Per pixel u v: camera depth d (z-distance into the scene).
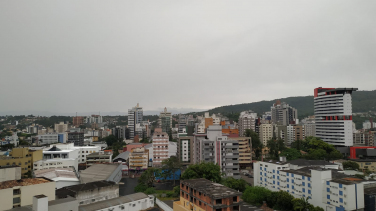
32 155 121.25
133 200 76.00
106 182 87.00
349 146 175.50
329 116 190.62
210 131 123.62
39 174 101.62
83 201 75.81
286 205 78.94
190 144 149.75
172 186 114.19
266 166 100.62
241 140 154.50
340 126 180.75
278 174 94.19
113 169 118.88
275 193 83.12
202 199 58.50
